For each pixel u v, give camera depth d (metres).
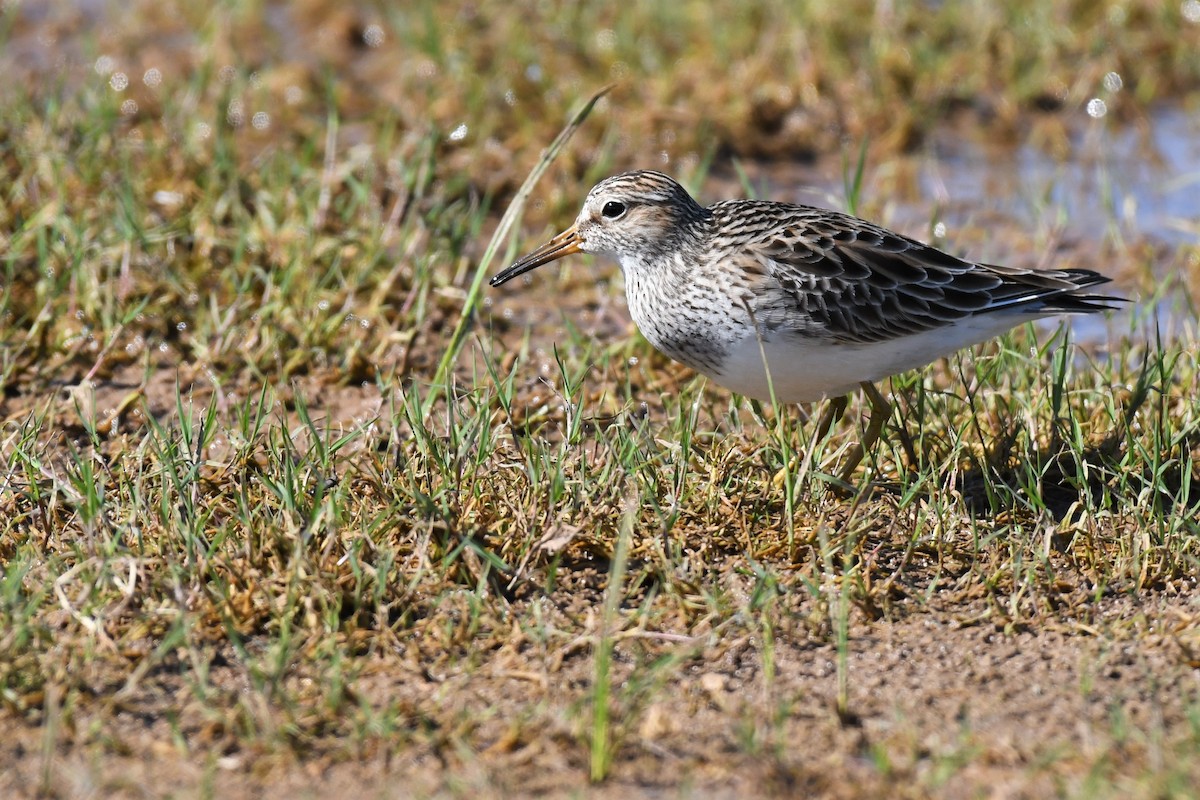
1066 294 11.80
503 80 18.91
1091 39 20.39
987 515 11.64
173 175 16.33
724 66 19.42
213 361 13.84
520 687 9.62
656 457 11.64
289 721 9.13
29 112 17.09
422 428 11.78
